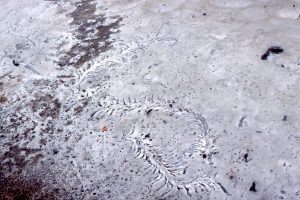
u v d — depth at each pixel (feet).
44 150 8.87
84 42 11.51
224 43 10.29
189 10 11.77
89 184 8.04
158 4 12.32
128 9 12.42
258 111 8.52
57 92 10.12
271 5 11.22
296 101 8.50
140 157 8.28
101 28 11.91
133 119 9.02
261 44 10.00
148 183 7.83
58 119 9.45
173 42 10.74
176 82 9.59
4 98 10.31
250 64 9.55
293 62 9.35
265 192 7.26
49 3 13.61
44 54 11.40
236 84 9.17
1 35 12.55
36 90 10.32
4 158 8.92
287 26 10.37
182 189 7.62
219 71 9.59
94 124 9.12
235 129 8.32
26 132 9.34
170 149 8.31
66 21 12.59
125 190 7.82
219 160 7.90
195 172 7.83
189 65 9.94
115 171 8.15
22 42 12.05
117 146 8.57
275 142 7.90
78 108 9.57
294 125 8.09
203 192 7.51
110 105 9.44
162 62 10.19
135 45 10.94
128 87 9.77
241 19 10.97
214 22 11.07
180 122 8.73
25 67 11.10
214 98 9.02
